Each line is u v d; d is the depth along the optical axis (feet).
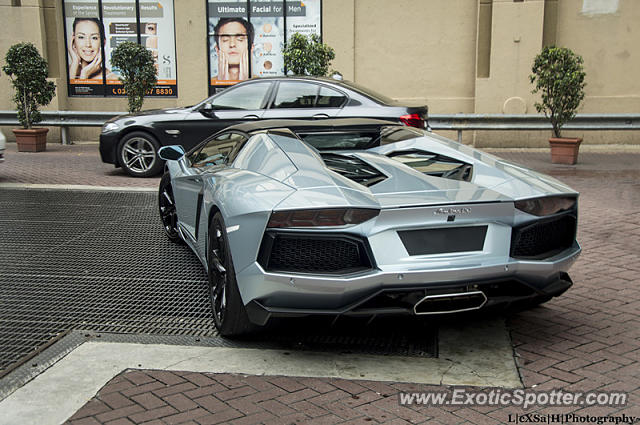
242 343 12.03
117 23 45.21
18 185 28.94
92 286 15.49
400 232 10.66
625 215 23.26
